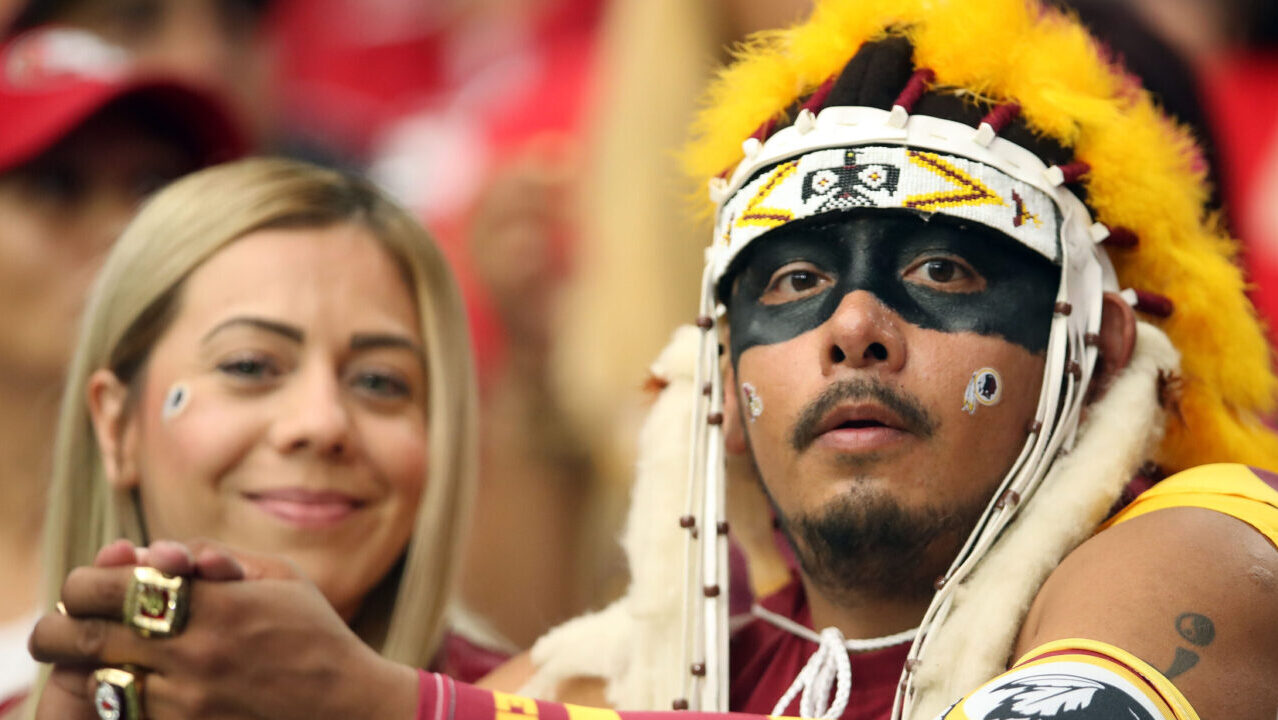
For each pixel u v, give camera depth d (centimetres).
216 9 1446
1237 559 607
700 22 1346
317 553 895
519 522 1334
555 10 1667
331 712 568
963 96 704
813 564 709
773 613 783
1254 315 771
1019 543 660
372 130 1797
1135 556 618
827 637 731
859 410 674
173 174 1230
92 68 1259
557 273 1396
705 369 755
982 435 675
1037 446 674
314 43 1850
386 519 923
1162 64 1009
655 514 768
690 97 1341
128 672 567
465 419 977
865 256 689
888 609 712
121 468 947
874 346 677
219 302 917
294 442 889
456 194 1605
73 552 960
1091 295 699
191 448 898
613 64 1429
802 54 742
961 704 573
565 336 1364
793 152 717
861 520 677
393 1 1911
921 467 672
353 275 937
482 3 1784
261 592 565
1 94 1215
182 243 934
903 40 724
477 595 1327
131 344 938
